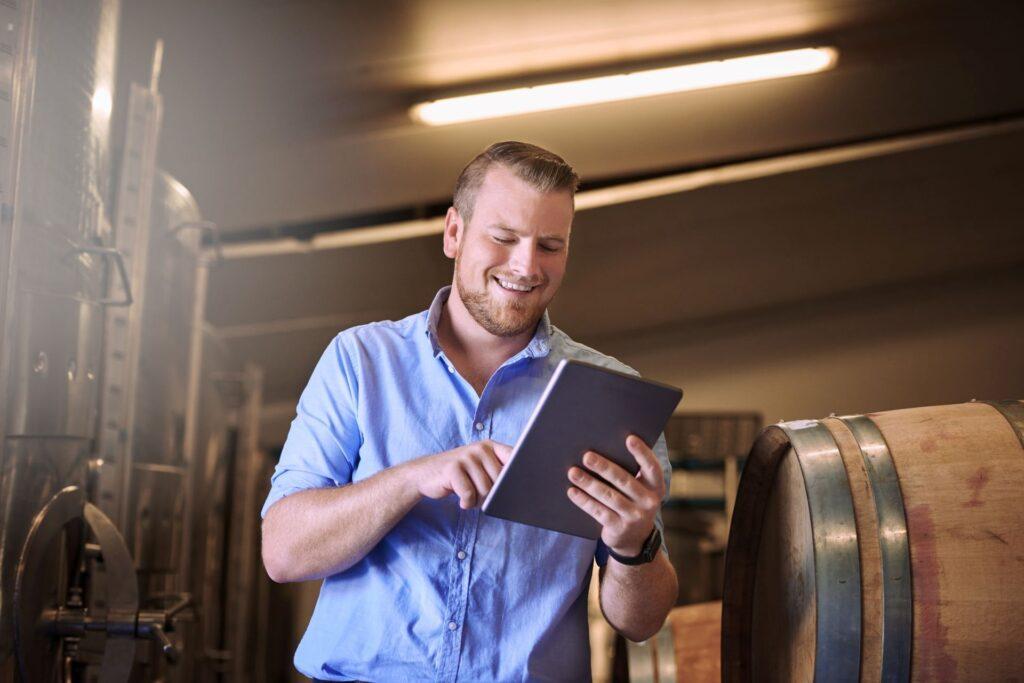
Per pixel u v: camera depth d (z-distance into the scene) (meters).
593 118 5.27
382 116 5.06
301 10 4.17
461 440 1.72
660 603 1.70
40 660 2.07
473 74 4.80
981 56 5.11
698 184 6.29
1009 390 8.57
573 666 1.69
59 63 2.14
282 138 5.17
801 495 1.81
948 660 1.58
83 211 2.36
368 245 6.13
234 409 6.09
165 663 3.79
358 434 1.75
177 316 4.00
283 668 7.74
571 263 6.89
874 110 5.57
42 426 2.07
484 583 1.63
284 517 1.64
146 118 3.43
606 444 1.48
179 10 4.13
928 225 7.32
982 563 1.61
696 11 4.38
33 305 2.00
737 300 7.99
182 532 3.97
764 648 1.96
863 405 8.60
